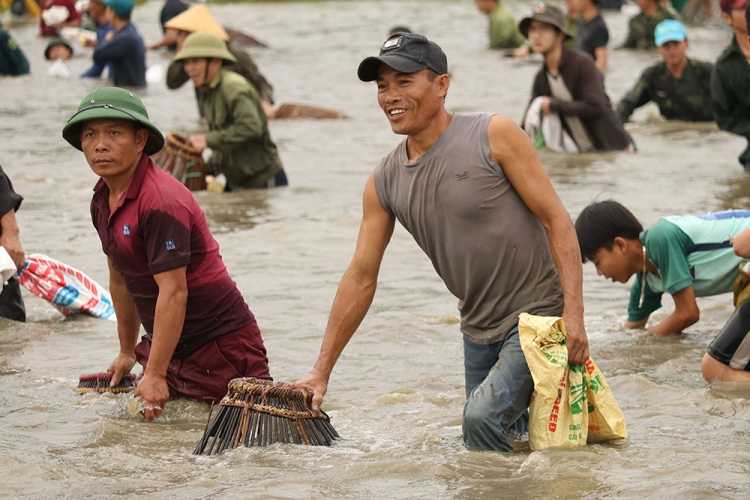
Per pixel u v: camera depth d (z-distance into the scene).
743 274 16.34
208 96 30.58
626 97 40.97
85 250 24.27
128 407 14.52
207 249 14.68
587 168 33.53
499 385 12.53
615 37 70.56
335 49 68.50
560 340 12.36
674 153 35.75
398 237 26.12
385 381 15.95
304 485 11.26
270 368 16.61
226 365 14.89
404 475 11.57
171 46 63.66
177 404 14.75
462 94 49.44
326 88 53.75
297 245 24.81
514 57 62.62
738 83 30.81
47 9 71.00
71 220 27.47
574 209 27.38
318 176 33.44
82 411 14.56
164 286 14.16
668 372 16.09
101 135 14.02
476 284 12.93
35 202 29.62
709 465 11.63
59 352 17.62
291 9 97.00
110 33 52.38
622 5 87.25
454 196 12.57
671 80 40.88
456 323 19.11
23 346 17.89
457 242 12.77
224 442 12.65
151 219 14.05
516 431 13.50
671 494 10.72
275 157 31.59
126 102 14.07
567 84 36.06
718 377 15.40
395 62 12.23
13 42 54.97
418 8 97.06
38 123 42.72
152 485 11.35
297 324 19.02
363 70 12.52
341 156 37.00
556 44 35.91
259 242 25.05
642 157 35.19
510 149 12.46
